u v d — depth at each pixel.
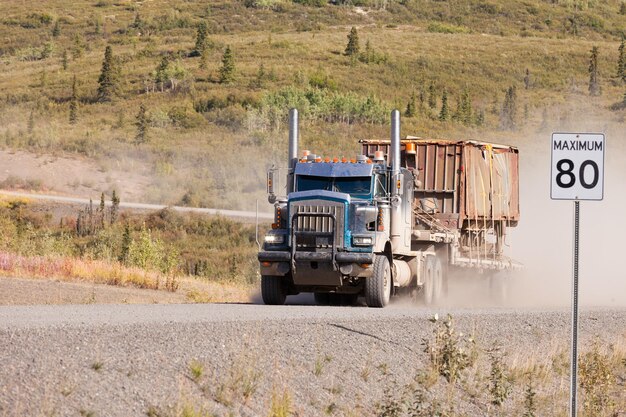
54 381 27.14
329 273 56.50
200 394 29.33
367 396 33.94
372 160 60.62
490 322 50.25
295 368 33.72
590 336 51.66
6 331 31.58
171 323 36.38
